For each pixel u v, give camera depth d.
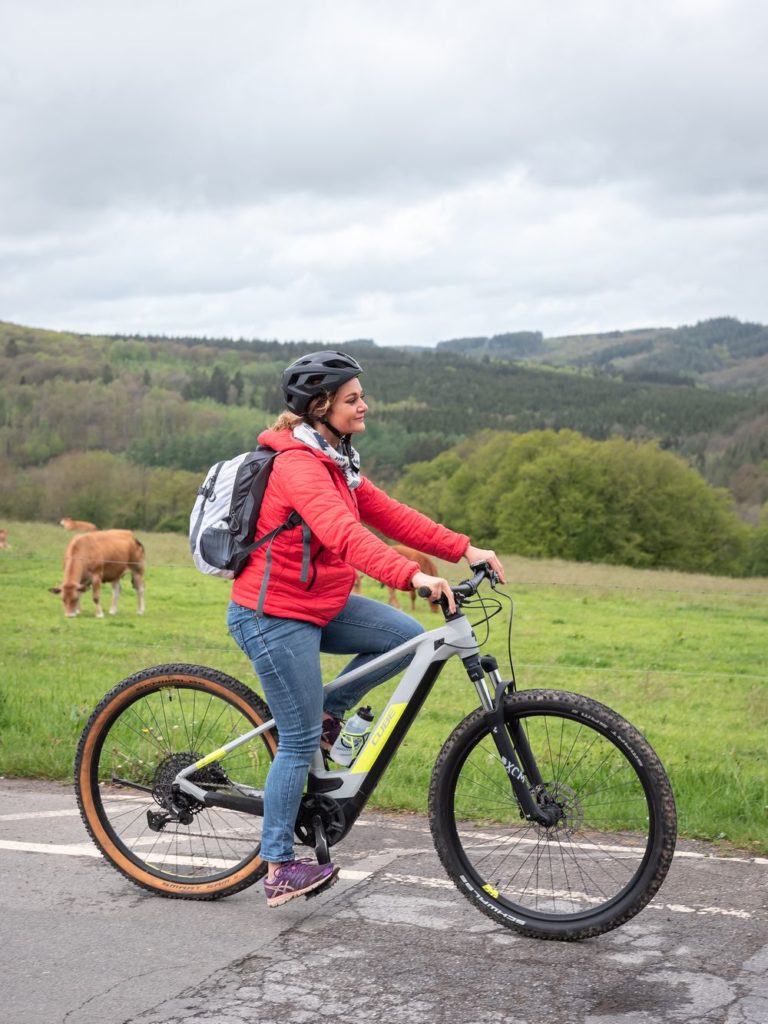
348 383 3.82
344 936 3.63
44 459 81.06
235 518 3.77
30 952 3.50
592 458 69.94
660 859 3.49
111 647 13.95
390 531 4.05
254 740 4.06
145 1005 3.11
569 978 3.29
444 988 3.23
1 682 8.94
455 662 12.25
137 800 4.69
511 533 69.88
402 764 5.96
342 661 10.52
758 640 20.28
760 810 5.10
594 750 3.75
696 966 3.38
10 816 5.05
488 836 3.91
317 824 3.84
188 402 103.81
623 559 68.69
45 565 24.83
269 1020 3.02
